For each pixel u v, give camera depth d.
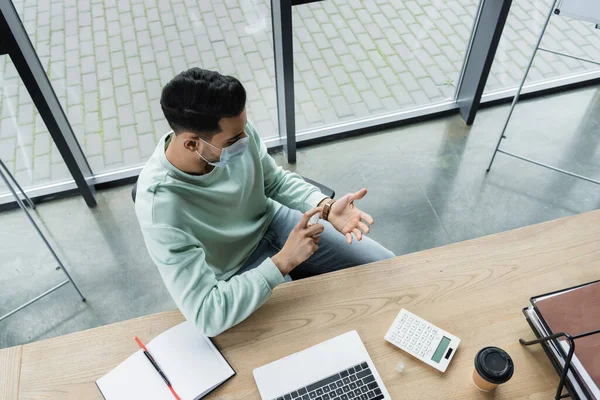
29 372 1.17
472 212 2.49
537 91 3.01
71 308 2.19
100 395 1.14
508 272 1.33
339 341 1.20
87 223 2.49
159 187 1.26
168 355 1.19
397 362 1.18
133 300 2.21
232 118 1.16
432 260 1.36
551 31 2.83
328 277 1.33
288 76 2.28
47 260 2.36
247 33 2.39
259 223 1.63
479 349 1.19
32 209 2.55
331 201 1.55
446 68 2.85
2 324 2.14
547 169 2.65
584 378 1.05
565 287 1.30
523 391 1.13
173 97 1.11
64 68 2.26
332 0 2.41
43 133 2.45
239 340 1.22
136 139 2.61
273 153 2.80
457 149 2.78
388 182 2.63
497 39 2.45
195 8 2.27
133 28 2.26
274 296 1.30
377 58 2.73
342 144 2.83
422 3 2.54
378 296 1.29
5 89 2.23
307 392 1.13
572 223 1.43
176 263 1.24
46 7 2.04
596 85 3.05
